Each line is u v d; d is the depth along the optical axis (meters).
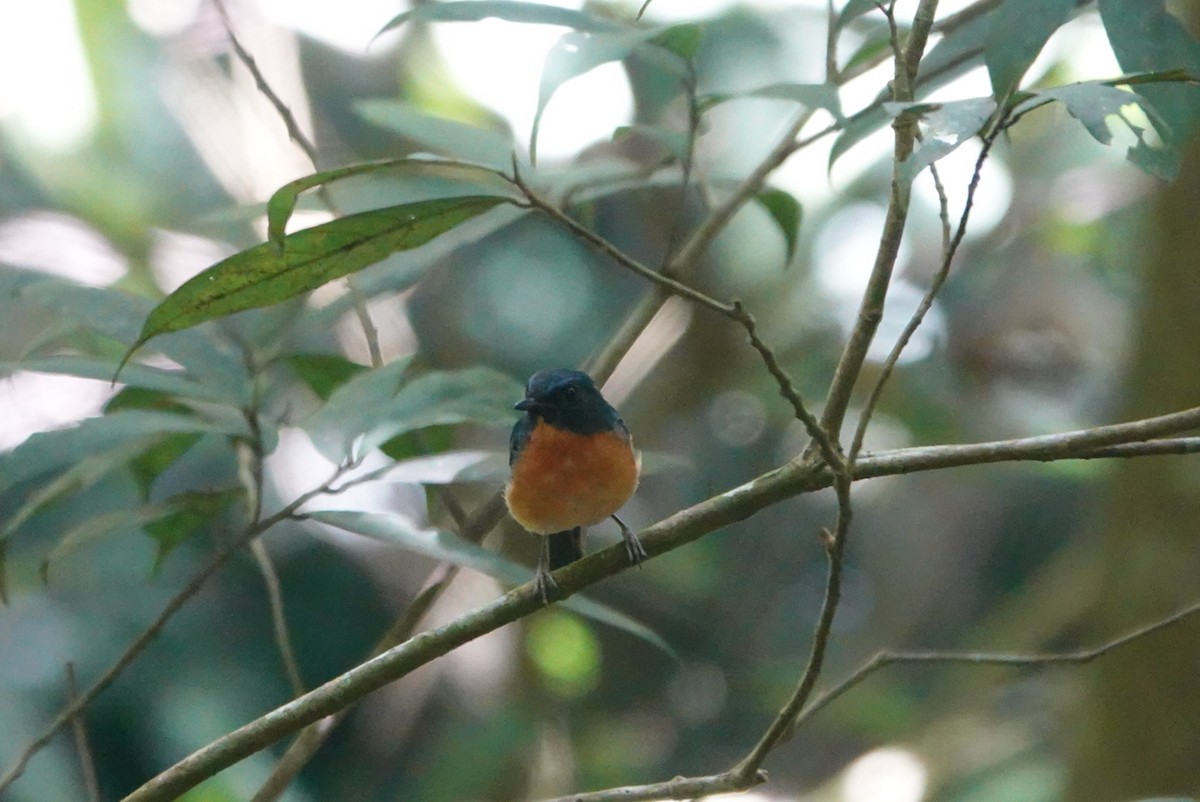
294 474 11.94
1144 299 10.70
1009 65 4.07
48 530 12.80
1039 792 11.31
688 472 15.64
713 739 16.16
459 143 7.11
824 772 15.56
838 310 14.77
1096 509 12.61
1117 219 13.78
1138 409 10.65
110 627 12.70
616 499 7.45
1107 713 10.50
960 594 16.33
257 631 13.64
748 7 13.14
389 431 5.98
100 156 13.29
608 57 4.93
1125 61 4.51
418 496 11.55
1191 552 10.30
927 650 16.00
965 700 13.37
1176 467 10.36
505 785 12.62
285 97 10.17
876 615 16.59
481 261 15.13
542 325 15.01
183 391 5.96
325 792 13.64
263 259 4.71
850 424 14.22
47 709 12.09
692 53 6.24
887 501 17.11
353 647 13.74
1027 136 14.71
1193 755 10.08
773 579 17.19
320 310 6.85
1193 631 10.12
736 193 7.51
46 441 5.56
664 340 11.70
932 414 13.90
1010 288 14.21
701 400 14.73
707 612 16.78
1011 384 13.98
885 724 14.48
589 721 15.84
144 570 13.03
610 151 12.42
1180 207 10.34
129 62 13.10
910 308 14.63
